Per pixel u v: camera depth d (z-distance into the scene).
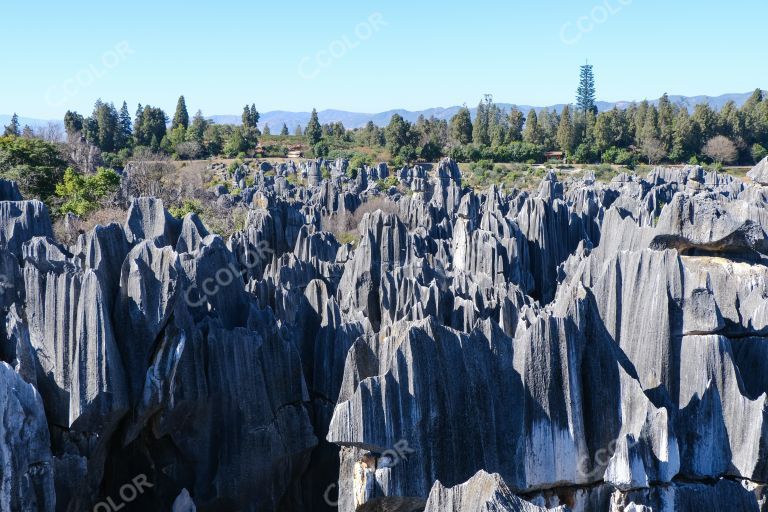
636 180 143.25
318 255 73.69
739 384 33.88
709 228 45.16
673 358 35.22
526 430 32.06
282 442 37.41
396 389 30.95
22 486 28.66
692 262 45.59
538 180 180.62
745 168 199.50
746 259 45.72
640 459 30.12
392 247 70.38
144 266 34.53
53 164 102.94
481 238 67.88
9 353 32.91
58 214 85.44
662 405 33.00
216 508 36.44
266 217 83.06
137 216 47.75
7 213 49.22
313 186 144.25
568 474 32.44
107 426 33.12
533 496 32.59
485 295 48.38
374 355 34.03
